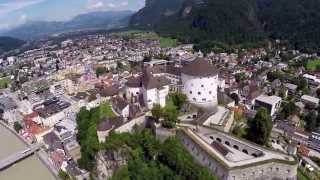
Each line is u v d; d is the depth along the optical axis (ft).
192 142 399.03
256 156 365.20
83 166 499.10
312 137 527.40
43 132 655.35
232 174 333.21
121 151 437.99
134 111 516.73
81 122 596.70
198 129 431.84
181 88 560.20
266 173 349.82
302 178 379.14
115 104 566.36
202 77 500.33
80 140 566.36
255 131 430.61
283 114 639.35
